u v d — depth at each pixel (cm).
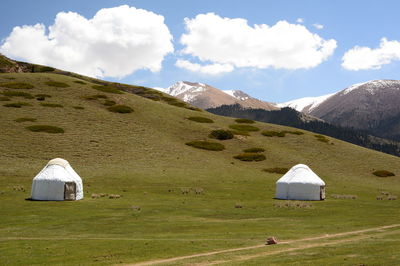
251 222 2762
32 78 9606
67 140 6225
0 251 1842
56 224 2620
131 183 4759
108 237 2211
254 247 1908
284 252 1738
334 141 8519
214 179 5350
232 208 3447
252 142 7669
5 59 12794
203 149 6981
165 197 4000
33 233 2323
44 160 5366
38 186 3750
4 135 6003
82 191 3966
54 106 7781
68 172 3888
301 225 2638
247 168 6247
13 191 4044
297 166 4566
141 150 6344
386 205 3844
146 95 12344
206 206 3522
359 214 3209
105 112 8025
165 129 7756
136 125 7594
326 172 6438
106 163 5575
